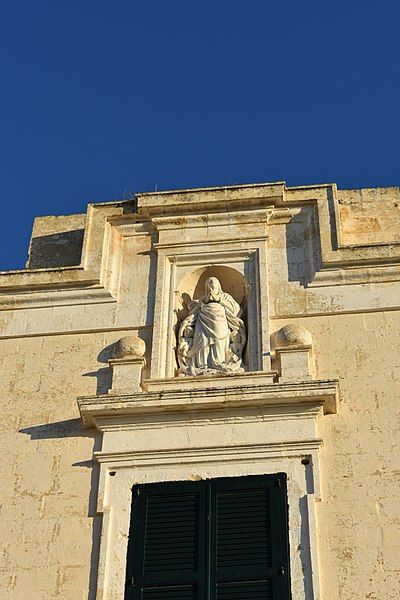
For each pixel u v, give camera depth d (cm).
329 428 1566
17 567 1463
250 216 1864
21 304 1803
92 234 1881
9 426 1631
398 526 1454
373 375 1631
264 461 1525
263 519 1474
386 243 1786
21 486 1553
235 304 1775
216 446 1541
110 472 1543
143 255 1855
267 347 1684
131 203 1917
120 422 1591
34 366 1711
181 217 1875
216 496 1501
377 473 1509
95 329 1750
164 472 1532
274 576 1418
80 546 1479
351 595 1393
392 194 1948
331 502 1483
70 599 1427
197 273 1823
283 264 1800
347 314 1717
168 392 1586
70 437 1603
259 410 1573
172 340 1730
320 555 1434
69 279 1812
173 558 1457
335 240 1798
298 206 1880
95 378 1684
